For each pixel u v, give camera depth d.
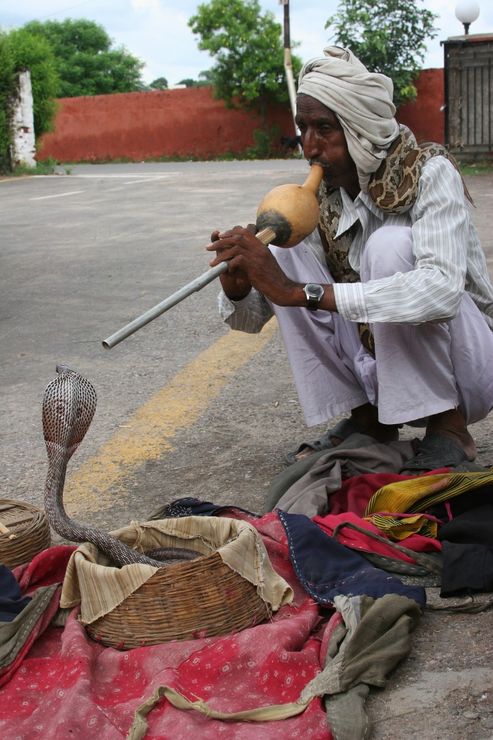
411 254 3.31
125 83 50.50
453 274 3.21
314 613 2.62
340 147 3.30
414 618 2.59
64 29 50.50
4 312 7.04
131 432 4.43
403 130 3.37
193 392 4.96
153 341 6.03
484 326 3.51
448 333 3.41
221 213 12.60
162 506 3.32
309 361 3.61
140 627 2.55
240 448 4.16
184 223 11.72
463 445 3.56
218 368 5.37
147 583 2.53
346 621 2.50
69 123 33.25
